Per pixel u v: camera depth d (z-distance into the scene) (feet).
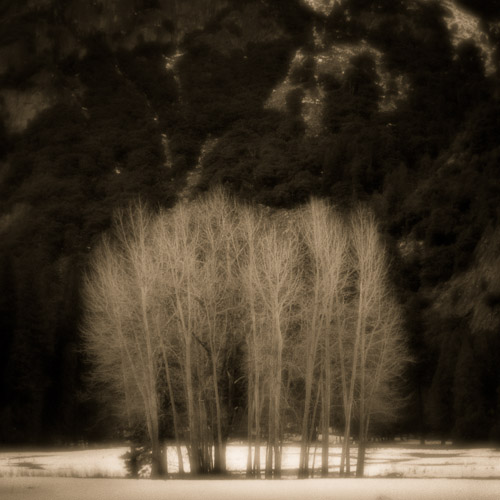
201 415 211.82
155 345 216.95
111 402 385.50
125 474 224.74
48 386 424.87
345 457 226.58
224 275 225.35
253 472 206.90
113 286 237.45
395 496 164.45
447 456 327.67
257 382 204.74
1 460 312.71
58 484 189.67
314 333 211.61
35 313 426.10
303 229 265.54
